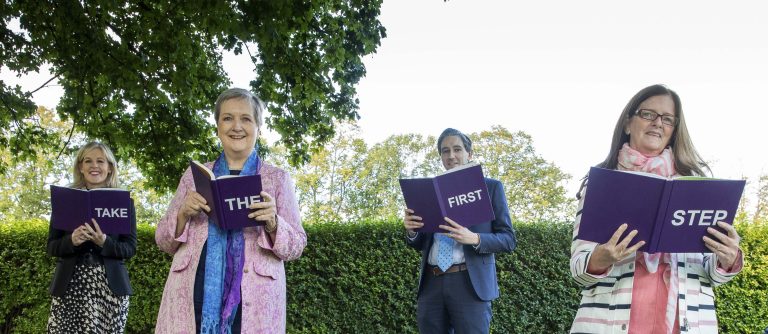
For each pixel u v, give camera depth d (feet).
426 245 14.21
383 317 24.63
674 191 7.13
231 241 9.43
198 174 9.12
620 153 8.42
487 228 14.01
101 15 27.09
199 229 9.46
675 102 8.38
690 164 8.30
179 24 26.94
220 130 10.07
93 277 14.34
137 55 28.09
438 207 12.85
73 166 15.88
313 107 32.86
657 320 7.51
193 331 8.87
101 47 26.73
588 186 7.50
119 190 14.19
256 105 10.32
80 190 14.02
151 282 24.00
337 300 24.44
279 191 10.04
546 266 25.31
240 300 9.16
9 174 103.81
